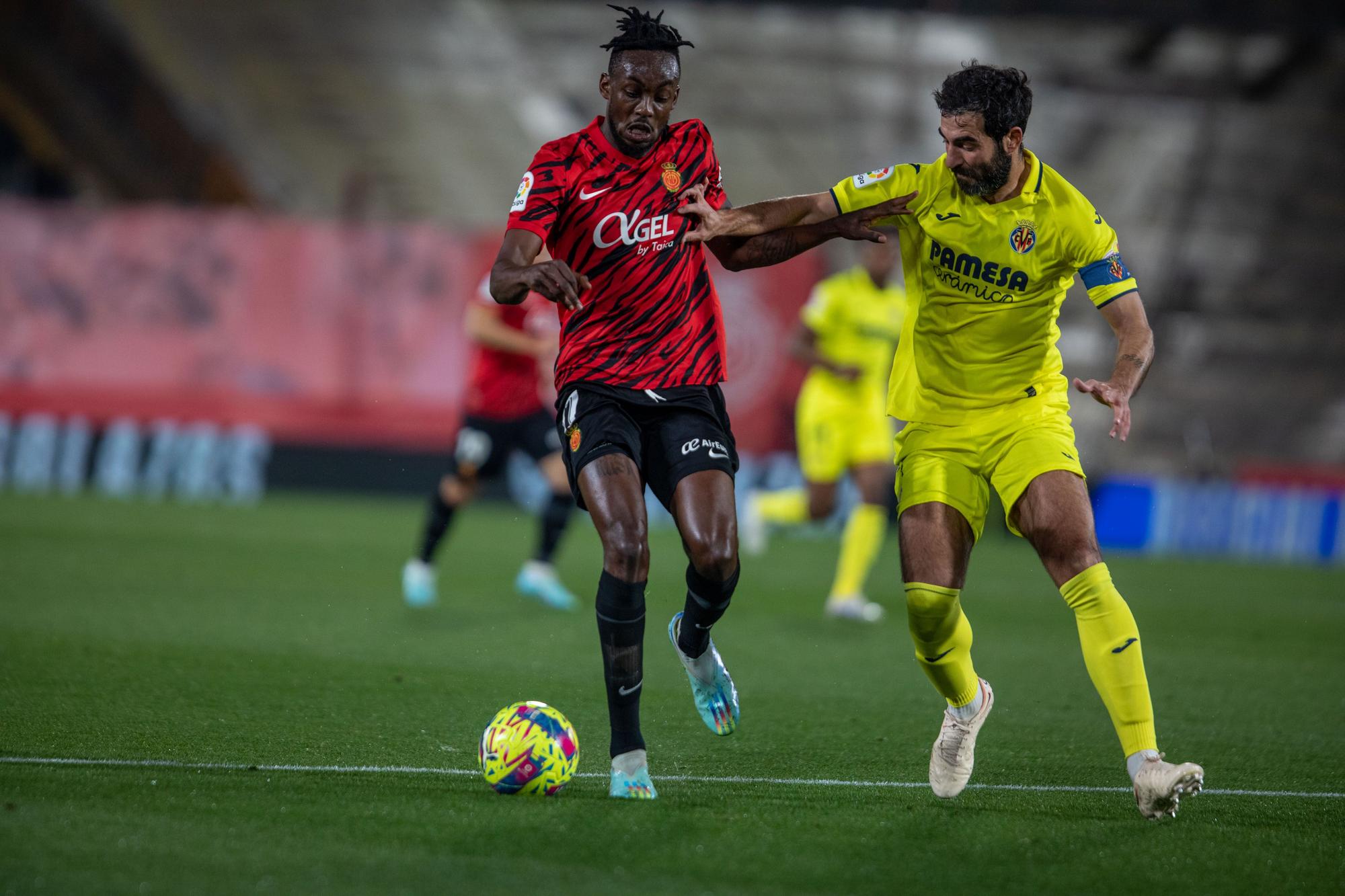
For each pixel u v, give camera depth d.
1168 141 80.38
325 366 57.69
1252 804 14.70
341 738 16.42
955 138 13.94
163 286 58.12
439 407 57.59
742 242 15.16
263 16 81.12
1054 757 17.12
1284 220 78.25
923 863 11.89
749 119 80.06
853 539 30.48
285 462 57.97
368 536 44.16
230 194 75.88
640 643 13.95
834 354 30.67
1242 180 79.19
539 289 13.32
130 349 58.28
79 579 31.05
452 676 21.22
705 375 14.95
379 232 57.56
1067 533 14.09
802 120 80.19
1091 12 83.06
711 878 11.20
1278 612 35.41
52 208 58.31
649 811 13.35
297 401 57.78
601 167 14.49
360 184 75.06
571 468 14.59
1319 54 82.75
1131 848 12.65
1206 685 23.41
